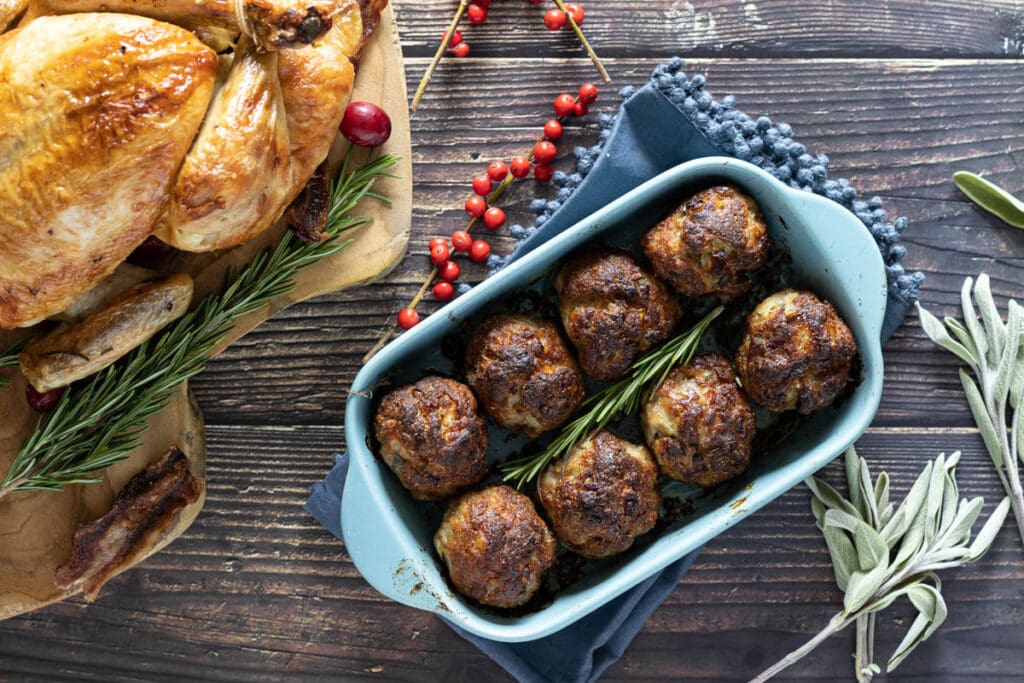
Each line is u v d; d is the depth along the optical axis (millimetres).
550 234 661
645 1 694
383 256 660
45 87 550
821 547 717
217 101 566
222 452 702
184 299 609
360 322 696
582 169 665
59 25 557
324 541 711
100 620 713
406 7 690
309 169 601
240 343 695
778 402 635
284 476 705
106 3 566
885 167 704
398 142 656
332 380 700
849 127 702
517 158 691
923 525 689
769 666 721
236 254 652
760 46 698
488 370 630
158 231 595
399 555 617
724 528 623
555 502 639
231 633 715
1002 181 708
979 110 707
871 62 703
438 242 678
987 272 709
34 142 552
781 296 636
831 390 629
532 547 630
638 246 659
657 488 650
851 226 612
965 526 689
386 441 629
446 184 695
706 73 698
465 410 632
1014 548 718
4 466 659
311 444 704
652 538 660
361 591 715
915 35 704
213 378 697
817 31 700
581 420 639
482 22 690
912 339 711
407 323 671
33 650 714
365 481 612
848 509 695
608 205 614
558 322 659
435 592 618
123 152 550
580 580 660
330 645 717
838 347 623
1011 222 696
